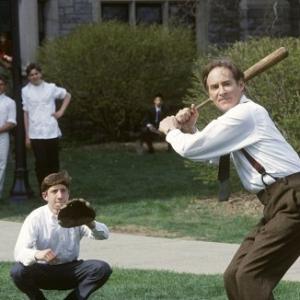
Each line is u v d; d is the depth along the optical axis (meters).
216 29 33.78
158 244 15.34
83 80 30.39
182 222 17.58
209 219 17.92
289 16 33.09
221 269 13.22
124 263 13.75
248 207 18.86
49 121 20.17
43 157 20.23
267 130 8.15
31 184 22.84
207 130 8.16
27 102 20.22
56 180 9.78
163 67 30.89
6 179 23.94
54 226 9.78
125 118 31.34
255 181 8.17
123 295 11.38
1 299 11.23
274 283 8.06
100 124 31.30
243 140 8.14
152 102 30.84
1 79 20.41
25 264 9.68
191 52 31.48
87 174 24.52
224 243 15.42
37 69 20.19
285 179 8.09
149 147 28.52
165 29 31.58
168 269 13.24
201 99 18.92
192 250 14.77
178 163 26.39
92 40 30.36
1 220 18.09
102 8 33.81
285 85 18.42
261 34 32.94
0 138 20.53
